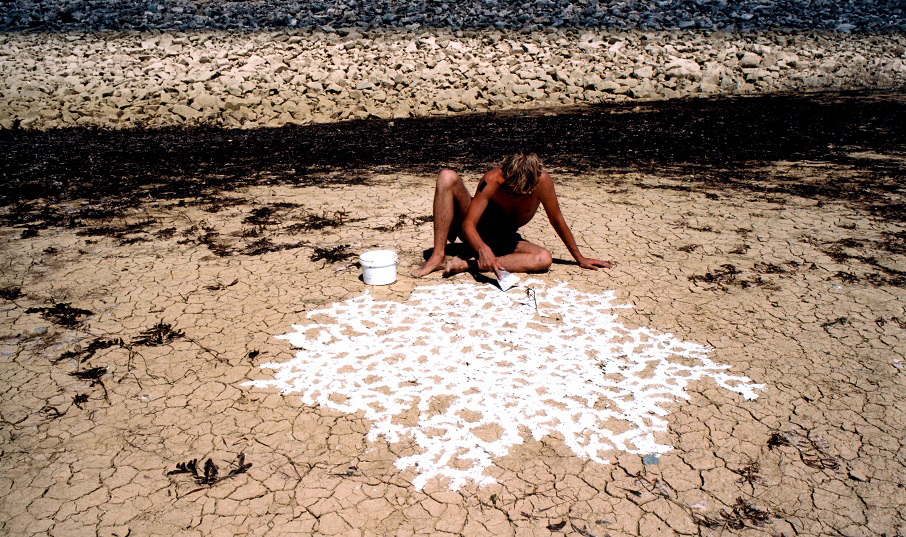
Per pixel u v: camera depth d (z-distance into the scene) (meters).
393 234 5.49
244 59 13.20
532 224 5.72
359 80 12.84
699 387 3.36
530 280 4.54
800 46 15.38
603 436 3.01
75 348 3.72
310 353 3.66
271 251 5.13
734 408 3.19
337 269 4.75
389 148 9.16
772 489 2.70
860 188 6.79
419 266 4.78
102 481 2.75
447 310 4.13
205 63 13.02
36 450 2.92
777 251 5.10
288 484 2.74
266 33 14.66
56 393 3.32
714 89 13.55
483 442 2.98
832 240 5.32
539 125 10.75
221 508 2.62
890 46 15.59
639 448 2.94
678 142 9.19
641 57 14.28
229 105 11.72
